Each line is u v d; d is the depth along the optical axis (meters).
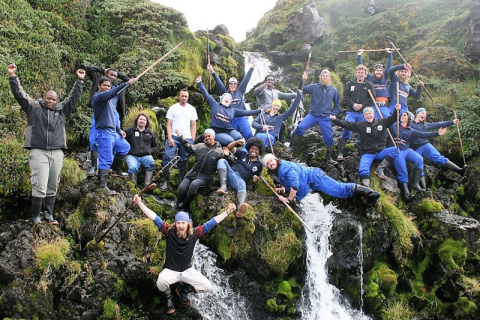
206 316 6.18
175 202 7.66
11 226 5.88
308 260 7.14
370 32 15.45
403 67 9.89
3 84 7.60
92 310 5.56
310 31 15.91
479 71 11.91
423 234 8.22
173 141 7.76
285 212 7.25
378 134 8.20
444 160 9.11
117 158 7.21
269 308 6.70
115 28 11.23
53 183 6.02
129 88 9.92
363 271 7.49
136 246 6.28
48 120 5.87
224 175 7.06
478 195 9.24
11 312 5.02
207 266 6.67
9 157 6.97
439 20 14.46
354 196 7.66
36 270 5.41
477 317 7.30
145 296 6.15
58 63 9.17
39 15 9.61
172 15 11.97
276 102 9.10
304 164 9.31
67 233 6.25
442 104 11.25
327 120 8.95
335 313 7.07
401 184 8.66
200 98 10.47
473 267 7.87
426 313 7.59
